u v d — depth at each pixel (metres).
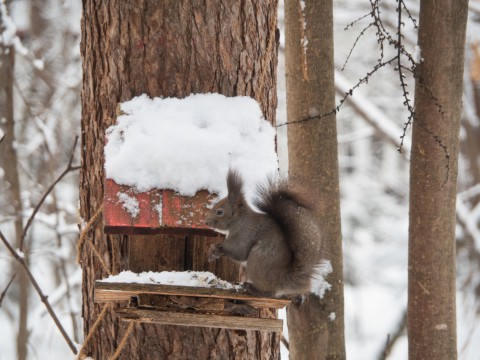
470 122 22.89
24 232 10.45
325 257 7.85
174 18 8.67
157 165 7.92
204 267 8.12
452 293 9.82
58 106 18.97
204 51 8.73
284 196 7.72
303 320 9.89
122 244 8.69
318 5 10.03
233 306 7.67
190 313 7.52
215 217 7.52
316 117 9.59
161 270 8.09
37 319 14.96
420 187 9.74
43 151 18.06
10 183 15.46
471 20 21.69
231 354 8.63
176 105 8.52
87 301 9.12
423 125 9.70
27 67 19.02
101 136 8.95
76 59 19.50
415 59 9.75
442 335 9.76
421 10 9.76
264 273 7.45
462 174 23.56
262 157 8.27
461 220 20.31
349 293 23.70
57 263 16.98
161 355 8.52
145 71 8.70
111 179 7.89
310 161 10.02
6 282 19.31
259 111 8.77
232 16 8.83
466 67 22.03
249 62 8.93
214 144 8.12
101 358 8.84
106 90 8.90
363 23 21.42
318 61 10.04
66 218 16.91
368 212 25.77
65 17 19.81
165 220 7.62
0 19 15.63
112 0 8.80
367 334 21.34
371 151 27.92
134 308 7.54
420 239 9.77
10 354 20.72
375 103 25.06
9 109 15.48
